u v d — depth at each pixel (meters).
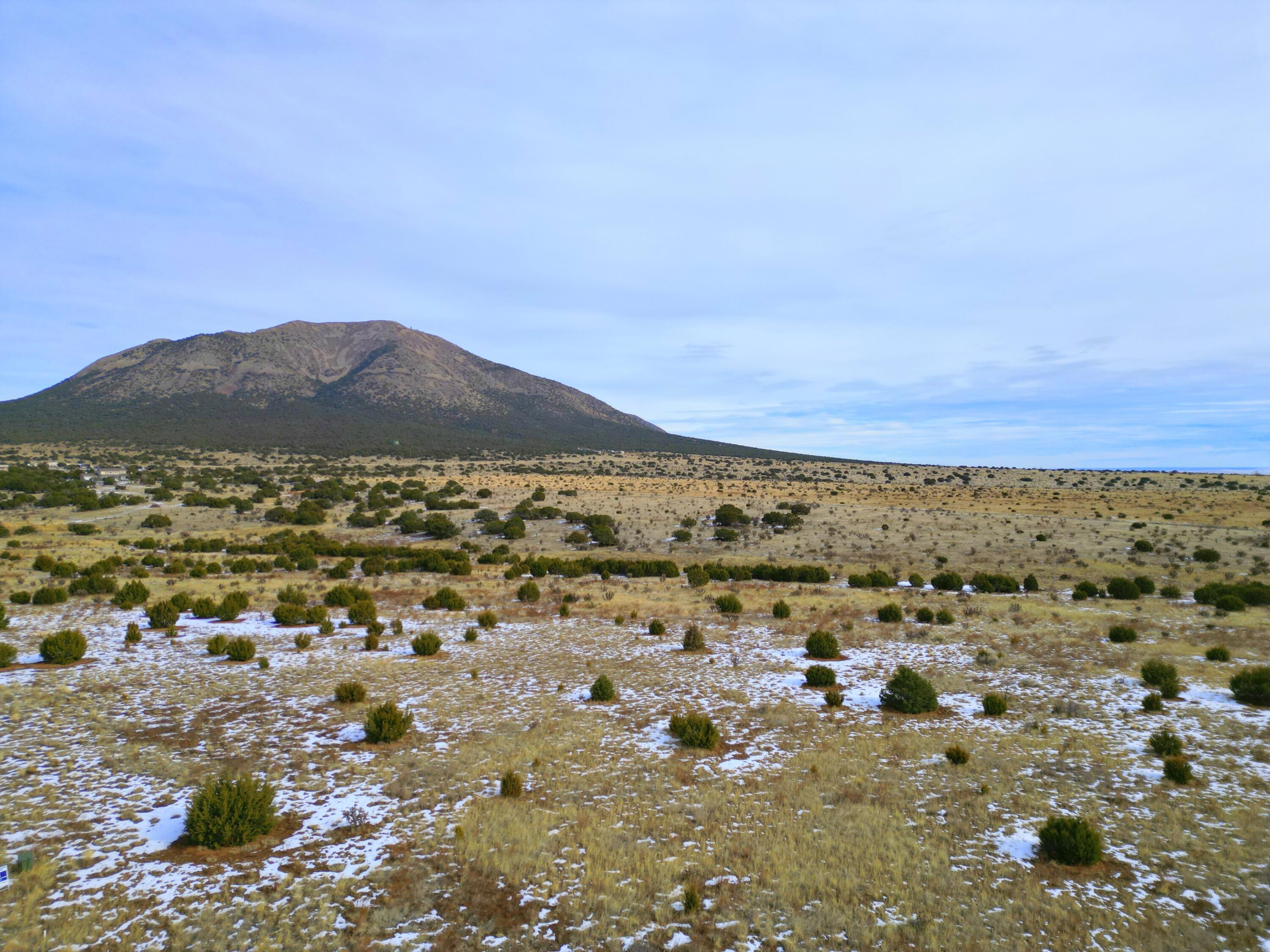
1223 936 6.81
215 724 14.48
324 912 7.27
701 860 8.53
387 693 17.16
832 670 18.59
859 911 7.34
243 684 17.78
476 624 27.52
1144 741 13.13
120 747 12.82
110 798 10.47
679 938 6.91
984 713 15.37
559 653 22.09
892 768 11.89
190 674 18.78
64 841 8.98
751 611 30.41
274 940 6.83
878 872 8.20
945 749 12.84
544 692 17.41
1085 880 8.00
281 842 9.12
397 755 12.54
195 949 6.67
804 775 11.61
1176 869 8.20
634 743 13.44
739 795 10.76
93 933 6.91
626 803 10.41
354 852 8.80
